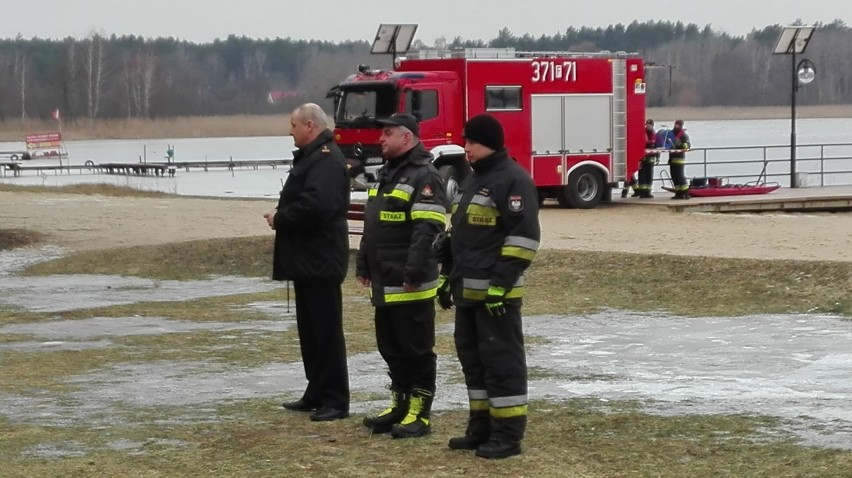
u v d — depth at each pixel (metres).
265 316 13.83
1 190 35.69
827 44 119.62
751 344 11.25
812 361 10.28
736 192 29.20
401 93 25.23
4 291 16.56
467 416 8.31
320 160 7.98
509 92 26.61
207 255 19.31
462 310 7.16
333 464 7.00
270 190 40.81
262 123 134.88
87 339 12.21
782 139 77.75
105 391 9.45
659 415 8.21
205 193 38.78
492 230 6.94
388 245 7.58
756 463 6.85
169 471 6.91
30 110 124.75
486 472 6.78
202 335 12.39
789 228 21.45
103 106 127.38
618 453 7.16
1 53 135.25
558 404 8.65
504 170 6.91
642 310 13.74
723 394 8.95
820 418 8.00
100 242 22.17
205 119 134.38
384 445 7.45
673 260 15.88
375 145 25.36
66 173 53.97
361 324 12.97
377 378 9.91
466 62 26.05
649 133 29.25
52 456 7.29
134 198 32.56
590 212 26.27
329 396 8.26
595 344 11.51
